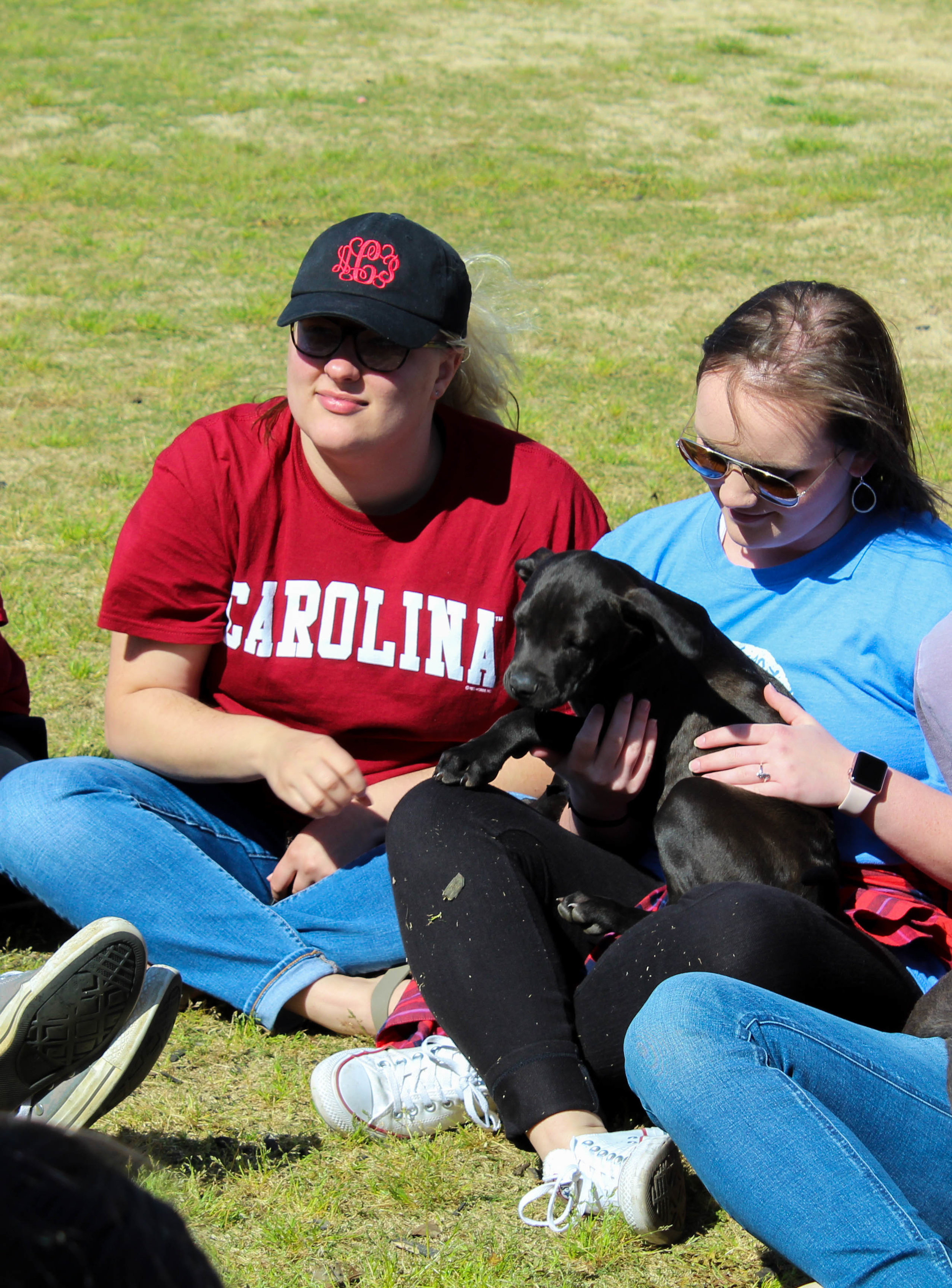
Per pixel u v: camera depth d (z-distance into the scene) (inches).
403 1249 109.0
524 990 117.1
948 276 520.7
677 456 347.3
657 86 865.5
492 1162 121.6
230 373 409.1
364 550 151.3
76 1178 37.0
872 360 128.6
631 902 134.3
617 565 146.2
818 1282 89.0
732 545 146.3
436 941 121.3
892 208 618.8
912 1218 86.8
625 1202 106.1
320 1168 119.8
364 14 1055.0
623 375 418.6
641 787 144.1
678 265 535.2
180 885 141.6
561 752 144.9
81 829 141.2
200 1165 119.3
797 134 753.6
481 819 127.7
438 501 153.2
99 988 105.9
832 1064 96.0
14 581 267.0
